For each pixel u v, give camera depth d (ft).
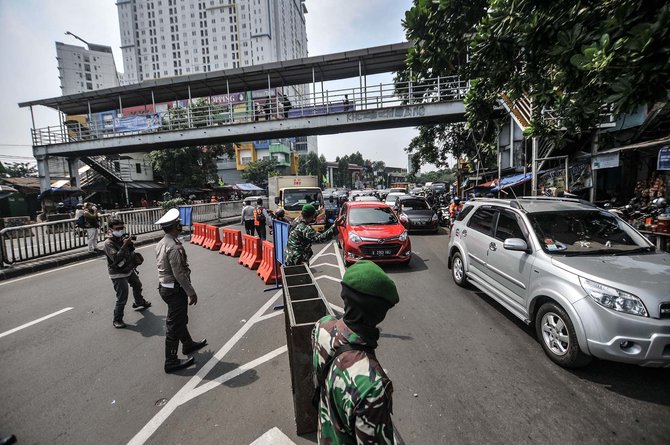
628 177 35.04
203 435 9.20
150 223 51.24
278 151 214.90
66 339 15.69
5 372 12.87
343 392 3.88
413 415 9.66
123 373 12.58
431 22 21.61
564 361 11.65
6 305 20.66
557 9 14.71
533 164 37.37
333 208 63.10
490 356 12.84
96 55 384.88
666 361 9.82
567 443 8.45
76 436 9.33
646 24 10.82
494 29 16.88
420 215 45.27
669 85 11.25
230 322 17.06
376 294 4.03
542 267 13.02
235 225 64.54
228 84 69.10
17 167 185.57
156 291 23.06
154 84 71.10
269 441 8.83
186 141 68.49
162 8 378.73
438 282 22.82
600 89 14.84
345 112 59.11
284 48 404.98
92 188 92.43
